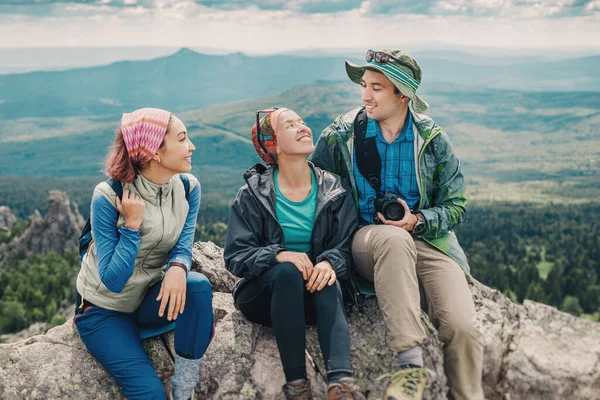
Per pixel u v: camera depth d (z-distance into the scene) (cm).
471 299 369
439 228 386
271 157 382
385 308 339
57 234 17850
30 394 345
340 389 309
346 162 404
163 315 366
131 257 334
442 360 365
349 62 401
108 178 349
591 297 12875
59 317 11238
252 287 364
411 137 396
